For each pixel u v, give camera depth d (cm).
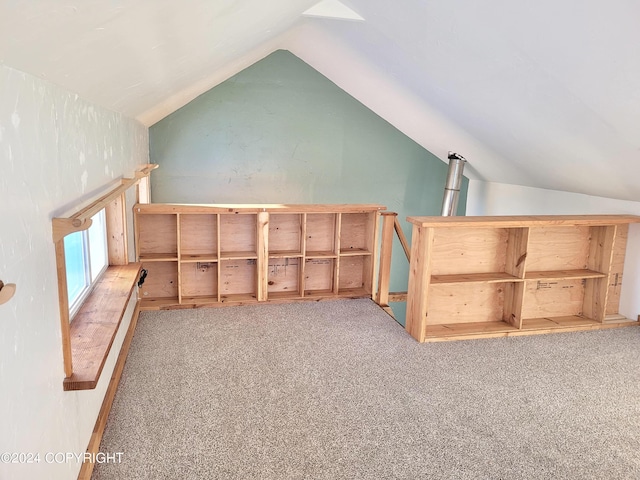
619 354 345
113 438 222
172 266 419
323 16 331
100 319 210
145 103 314
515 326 384
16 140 114
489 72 309
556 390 286
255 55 456
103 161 234
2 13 77
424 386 285
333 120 586
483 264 387
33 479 125
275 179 583
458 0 251
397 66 390
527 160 437
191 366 300
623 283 425
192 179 557
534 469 211
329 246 458
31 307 125
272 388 275
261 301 427
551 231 400
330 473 203
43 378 135
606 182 388
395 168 618
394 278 647
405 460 213
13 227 112
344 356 323
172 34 167
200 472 200
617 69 233
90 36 118
